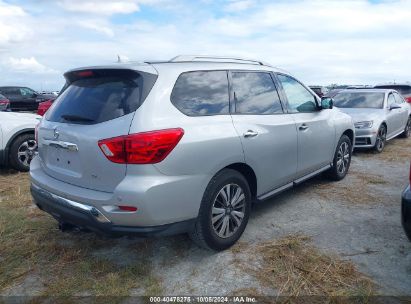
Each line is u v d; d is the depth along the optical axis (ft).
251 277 9.97
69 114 10.34
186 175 9.58
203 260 10.84
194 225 10.23
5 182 19.22
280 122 12.98
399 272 10.14
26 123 21.11
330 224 13.26
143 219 9.00
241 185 11.41
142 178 8.93
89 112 9.88
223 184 10.69
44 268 10.56
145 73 9.69
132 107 9.28
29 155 21.42
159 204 9.09
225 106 11.24
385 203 15.40
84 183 9.82
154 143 8.93
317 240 12.01
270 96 13.16
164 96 9.68
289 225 13.17
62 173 10.44
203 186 10.07
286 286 9.56
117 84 9.95
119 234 9.25
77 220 9.88
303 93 15.26
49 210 10.80
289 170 13.70
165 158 9.11
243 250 11.36
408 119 33.99
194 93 10.48
